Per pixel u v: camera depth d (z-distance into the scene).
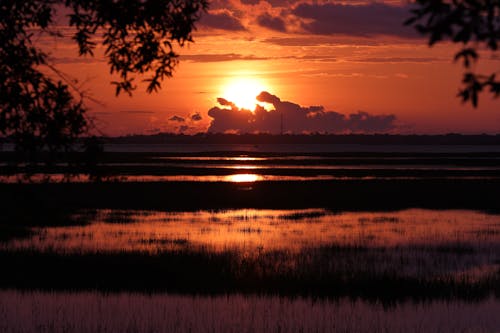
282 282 34.88
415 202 83.00
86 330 22.88
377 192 95.12
